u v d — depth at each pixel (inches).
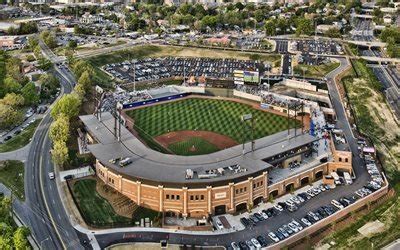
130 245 6943.9
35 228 7268.7
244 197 7859.3
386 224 7588.6
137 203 7815.0
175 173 7805.1
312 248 6968.5
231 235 7199.8
